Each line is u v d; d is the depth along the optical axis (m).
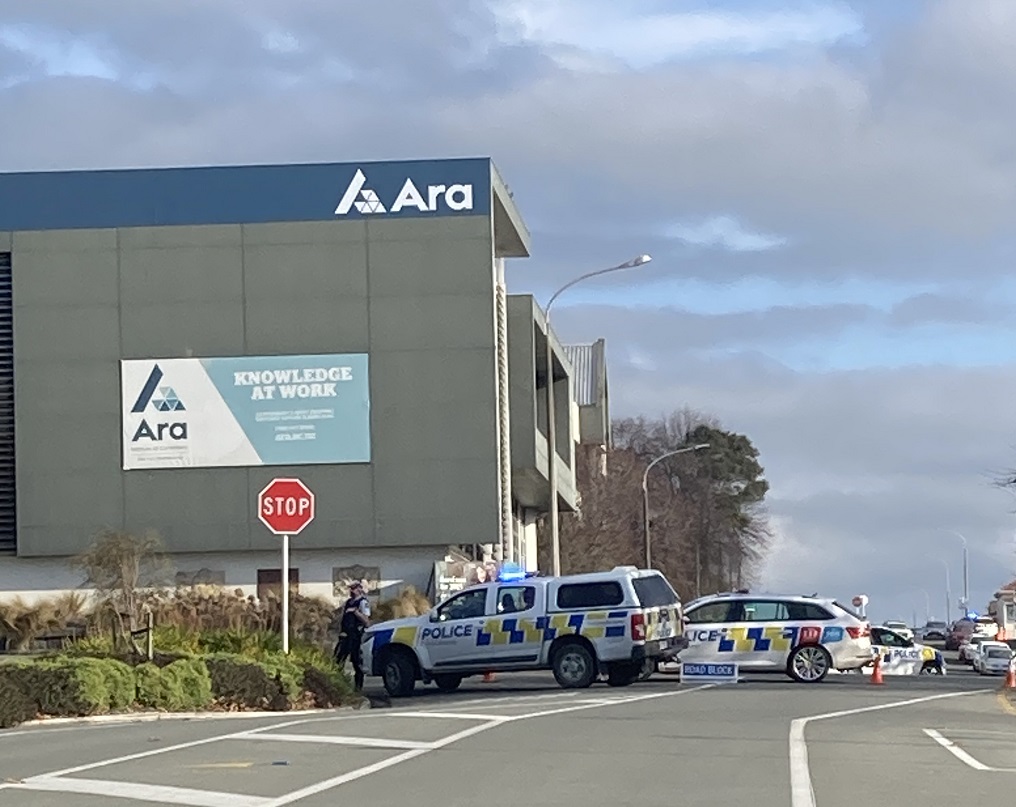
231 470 43.28
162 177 43.94
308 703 24.28
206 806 11.83
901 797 12.23
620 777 13.51
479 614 28.42
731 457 119.12
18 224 43.88
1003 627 89.56
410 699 27.59
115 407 43.53
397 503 43.12
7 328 43.84
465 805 11.79
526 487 56.56
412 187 43.69
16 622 40.34
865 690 27.72
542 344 54.75
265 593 43.50
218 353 43.56
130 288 43.75
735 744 16.36
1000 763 14.76
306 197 43.84
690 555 107.12
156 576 37.97
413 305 43.47
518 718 19.75
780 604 31.30
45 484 43.34
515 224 49.25
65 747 16.70
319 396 43.38
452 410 43.22
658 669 34.09
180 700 22.53
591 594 28.12
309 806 11.77
